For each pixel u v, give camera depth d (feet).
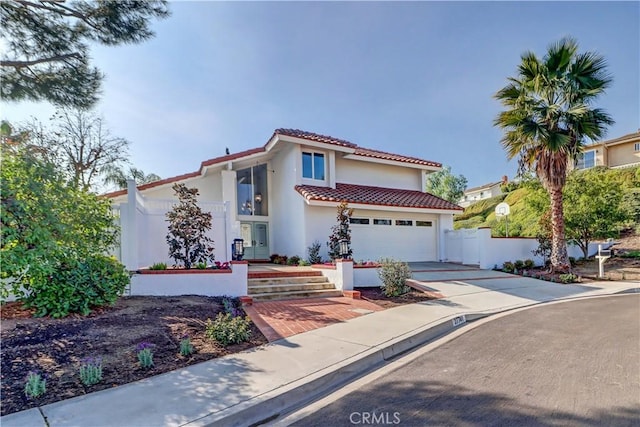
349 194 55.83
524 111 49.24
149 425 11.07
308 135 55.47
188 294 31.09
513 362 17.69
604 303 34.17
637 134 110.22
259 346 19.54
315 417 12.32
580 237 60.23
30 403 12.39
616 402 12.94
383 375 16.38
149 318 22.45
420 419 11.88
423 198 66.18
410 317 26.94
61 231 19.43
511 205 116.47
